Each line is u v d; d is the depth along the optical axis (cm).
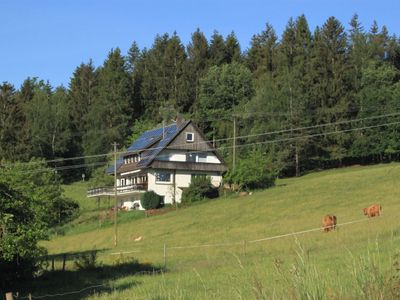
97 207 7738
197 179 6844
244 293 827
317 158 8644
